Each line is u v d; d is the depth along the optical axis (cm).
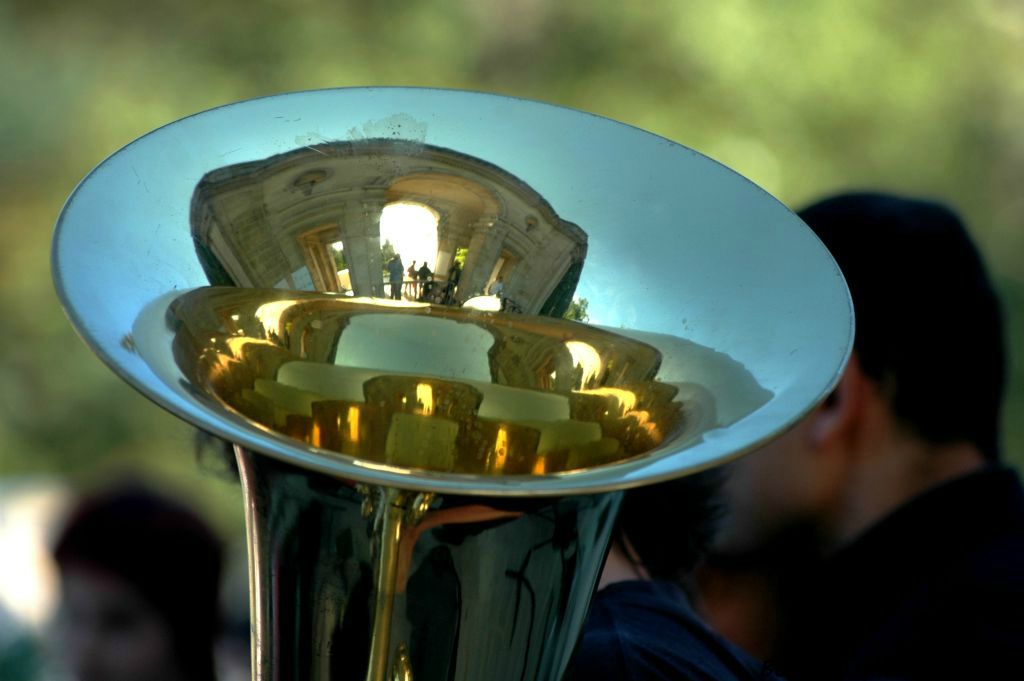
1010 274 2394
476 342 525
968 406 700
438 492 400
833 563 692
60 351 2716
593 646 482
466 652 431
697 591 700
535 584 433
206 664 872
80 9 2562
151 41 2534
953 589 648
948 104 2334
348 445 523
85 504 862
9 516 2145
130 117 2527
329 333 515
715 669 494
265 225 500
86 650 856
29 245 2672
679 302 491
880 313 698
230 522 1419
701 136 2281
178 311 457
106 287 439
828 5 2278
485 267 522
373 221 518
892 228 705
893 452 696
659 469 405
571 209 518
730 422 436
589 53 2367
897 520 679
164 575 851
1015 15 2384
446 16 2417
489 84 2425
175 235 472
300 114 516
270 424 488
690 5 2319
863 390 700
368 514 420
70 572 852
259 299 493
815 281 468
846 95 2275
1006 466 686
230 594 1138
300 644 439
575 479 400
